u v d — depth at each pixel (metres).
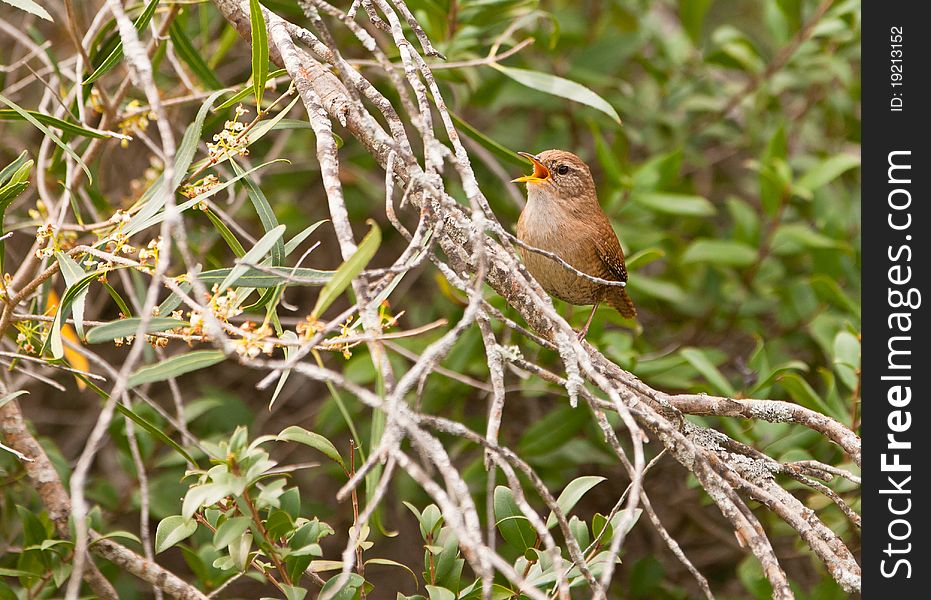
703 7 11.86
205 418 11.14
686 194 11.76
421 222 5.12
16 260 10.39
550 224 9.26
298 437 6.02
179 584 6.41
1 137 10.42
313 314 4.80
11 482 8.34
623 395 6.35
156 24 8.58
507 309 9.41
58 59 10.83
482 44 9.75
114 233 6.28
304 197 12.76
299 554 5.85
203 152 9.56
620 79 13.05
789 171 10.70
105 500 9.61
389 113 5.68
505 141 12.34
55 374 10.96
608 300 9.89
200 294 5.07
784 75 12.09
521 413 11.90
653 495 11.81
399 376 10.05
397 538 12.32
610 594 11.00
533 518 4.55
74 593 4.07
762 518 9.93
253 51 6.16
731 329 11.70
